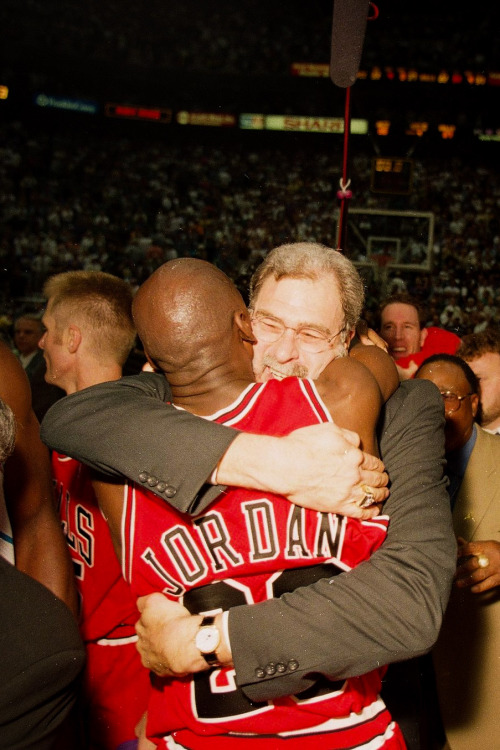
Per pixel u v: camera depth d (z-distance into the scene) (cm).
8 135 2011
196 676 105
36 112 2052
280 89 2089
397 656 95
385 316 356
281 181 1972
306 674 94
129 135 2094
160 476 95
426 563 98
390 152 2028
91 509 165
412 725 163
